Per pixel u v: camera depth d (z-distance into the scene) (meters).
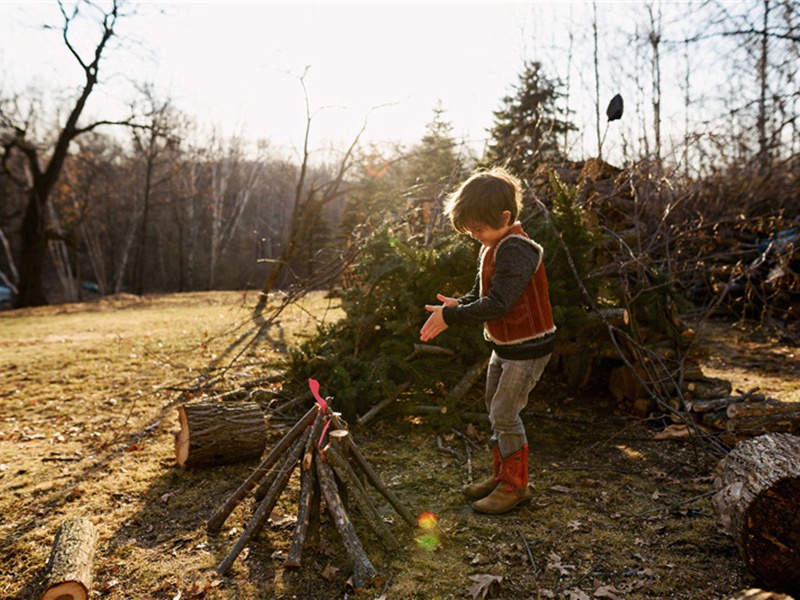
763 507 2.37
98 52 20.41
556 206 4.61
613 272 5.51
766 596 1.78
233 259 45.81
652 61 12.51
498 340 2.88
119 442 4.32
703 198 9.01
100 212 40.16
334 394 4.65
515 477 3.05
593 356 5.09
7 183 32.06
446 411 4.34
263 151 42.09
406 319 4.71
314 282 5.48
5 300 38.03
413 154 9.80
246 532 2.70
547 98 16.58
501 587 2.44
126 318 12.63
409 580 2.49
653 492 3.35
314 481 2.83
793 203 10.20
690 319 8.86
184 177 38.06
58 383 6.13
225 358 7.07
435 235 5.52
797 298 8.27
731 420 3.93
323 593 2.42
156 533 2.95
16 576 2.60
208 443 3.63
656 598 2.35
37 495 3.41
